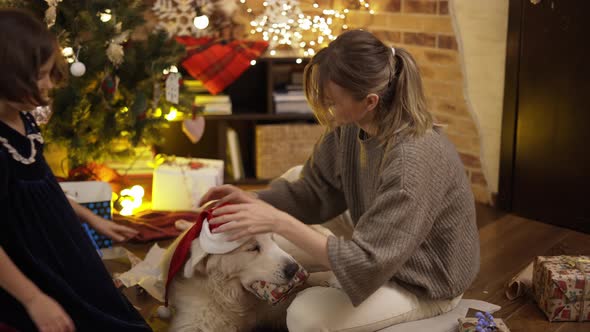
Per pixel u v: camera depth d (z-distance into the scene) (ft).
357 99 5.77
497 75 10.52
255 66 12.98
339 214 7.48
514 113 10.37
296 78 12.43
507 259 9.06
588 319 7.39
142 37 11.50
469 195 6.37
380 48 5.81
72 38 9.43
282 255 6.38
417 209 5.80
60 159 10.75
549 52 9.81
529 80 10.12
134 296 7.95
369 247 5.75
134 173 11.14
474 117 10.83
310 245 5.77
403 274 6.30
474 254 6.46
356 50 5.72
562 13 9.57
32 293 5.07
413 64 5.95
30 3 9.14
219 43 11.75
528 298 7.93
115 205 10.28
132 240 9.45
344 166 6.79
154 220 10.07
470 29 10.53
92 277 5.82
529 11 9.89
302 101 12.23
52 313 5.05
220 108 11.91
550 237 9.79
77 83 9.71
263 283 6.37
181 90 10.61
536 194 10.39
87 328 5.69
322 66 5.81
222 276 6.52
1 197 5.19
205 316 6.73
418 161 5.83
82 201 9.17
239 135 13.15
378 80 5.73
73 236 5.76
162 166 10.78
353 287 5.77
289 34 12.06
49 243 5.56
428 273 6.31
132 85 10.23
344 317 6.10
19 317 5.42
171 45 10.28
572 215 10.02
